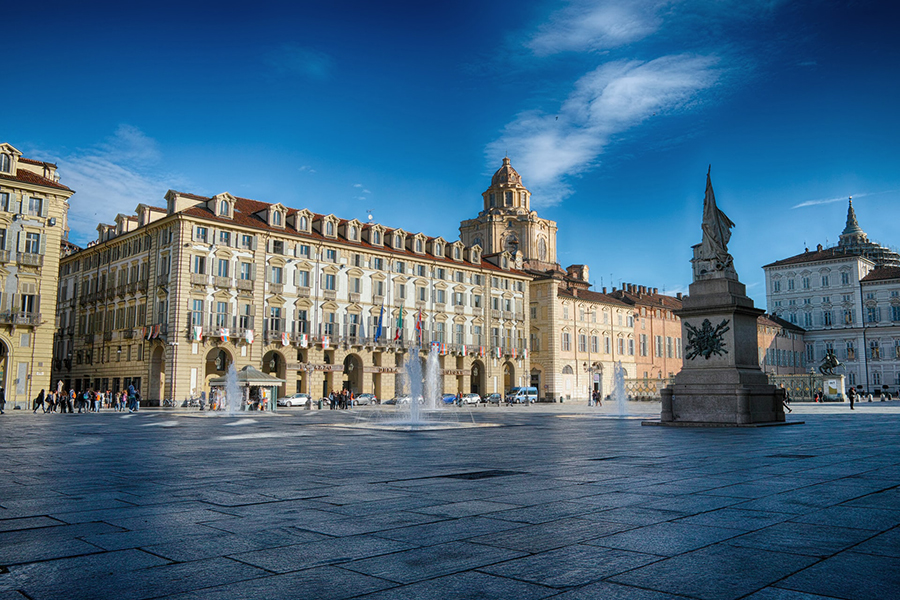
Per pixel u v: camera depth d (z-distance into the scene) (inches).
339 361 2940.5
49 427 1178.6
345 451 674.2
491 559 239.6
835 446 692.1
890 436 841.5
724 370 1101.1
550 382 3818.9
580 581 212.7
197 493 390.6
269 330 2733.8
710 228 1167.0
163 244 2628.0
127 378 2728.8
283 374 2773.1
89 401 2122.3
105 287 3004.4
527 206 4712.1
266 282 2746.1
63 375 3196.4
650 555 243.8
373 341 3046.3
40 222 2181.3
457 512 327.6
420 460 577.3
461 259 3555.6
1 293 2090.3
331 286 2950.3
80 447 733.9
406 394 3122.5
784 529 285.4
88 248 3112.7
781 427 1053.2
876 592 200.1
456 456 612.1
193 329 2512.3
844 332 5167.3
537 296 3932.1
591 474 468.8
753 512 323.0
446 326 3393.2
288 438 878.4
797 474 462.3
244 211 2829.7
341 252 2997.0
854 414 1654.8
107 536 277.1
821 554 244.1
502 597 197.5
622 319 4311.0
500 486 413.1
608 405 3095.5
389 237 3245.6
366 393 3031.5
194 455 634.8
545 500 360.2
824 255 5344.5
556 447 705.0
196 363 2536.9
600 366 4101.9
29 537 275.6
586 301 4060.0
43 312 2164.1
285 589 205.8
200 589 206.1
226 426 1218.0
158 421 1441.9
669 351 4672.7
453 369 3385.8
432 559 239.9
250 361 2667.3
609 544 260.4
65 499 370.0
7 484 430.9
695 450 652.1
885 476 450.3
